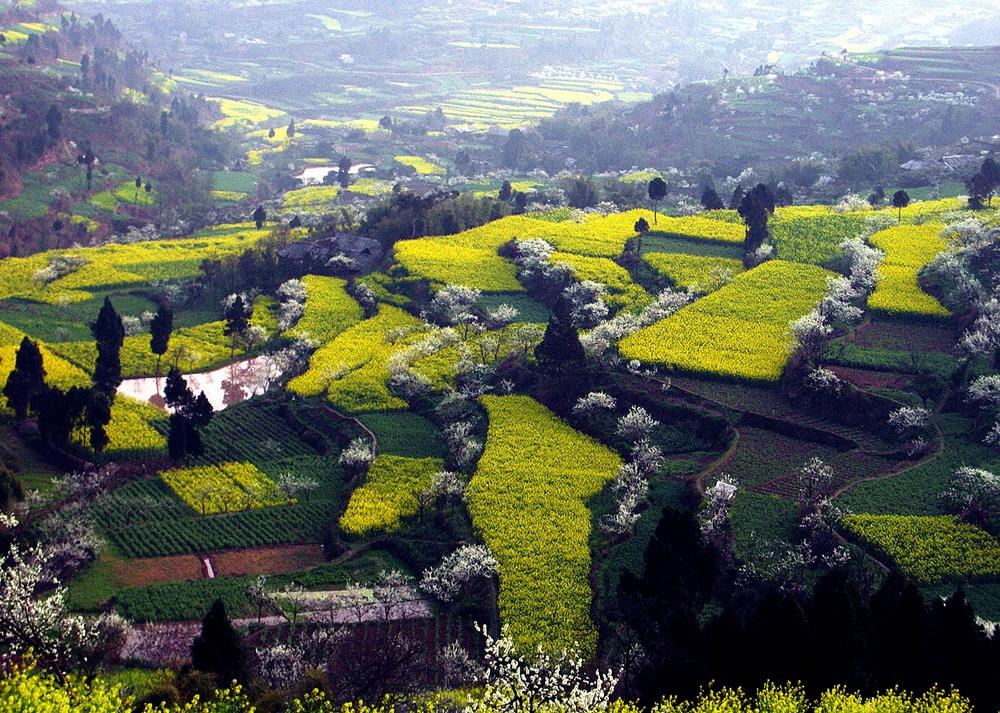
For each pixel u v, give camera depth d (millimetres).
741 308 144125
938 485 101438
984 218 168625
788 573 87875
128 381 145625
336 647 80938
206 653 73438
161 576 98500
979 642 73062
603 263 169625
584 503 106188
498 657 76500
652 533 99125
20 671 69062
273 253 187625
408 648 80875
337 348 149375
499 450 115688
